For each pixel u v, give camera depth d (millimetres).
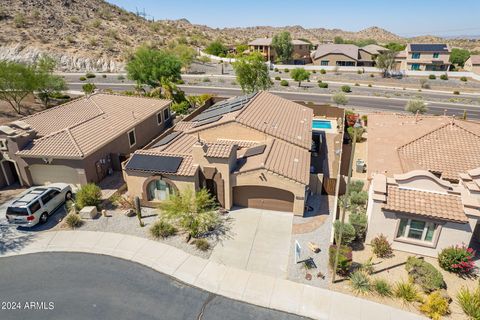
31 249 19531
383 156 25453
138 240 20188
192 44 133625
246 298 15969
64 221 22156
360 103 57562
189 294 16250
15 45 84875
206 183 23125
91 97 36562
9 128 25953
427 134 25703
